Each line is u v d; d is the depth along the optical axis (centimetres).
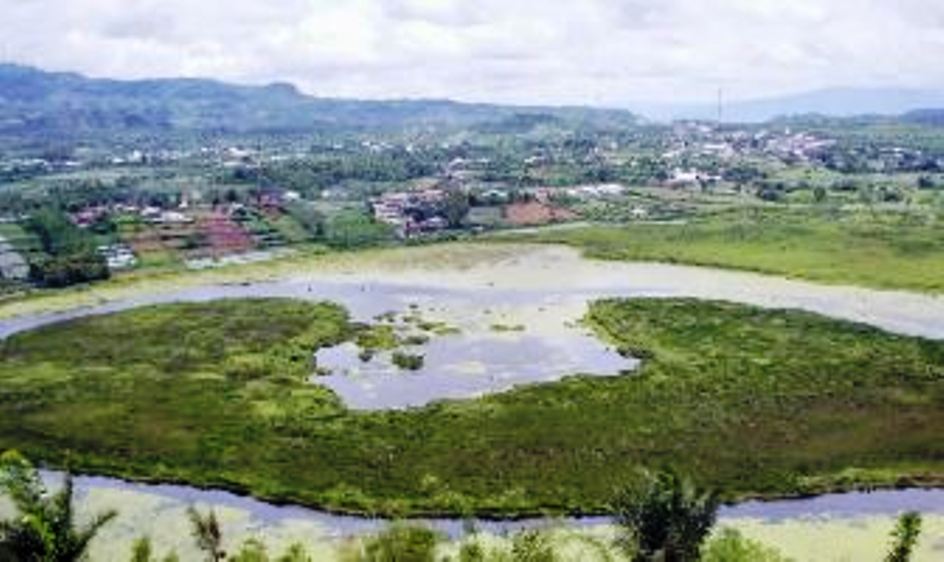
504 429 11094
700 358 14025
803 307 17788
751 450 10412
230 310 17562
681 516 5934
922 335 15812
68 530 5128
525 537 7044
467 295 19238
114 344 15312
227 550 8338
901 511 9075
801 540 8481
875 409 11706
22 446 10750
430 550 7256
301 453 10456
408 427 11188
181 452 10531
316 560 8138
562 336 15900
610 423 11238
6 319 17775
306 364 14238
